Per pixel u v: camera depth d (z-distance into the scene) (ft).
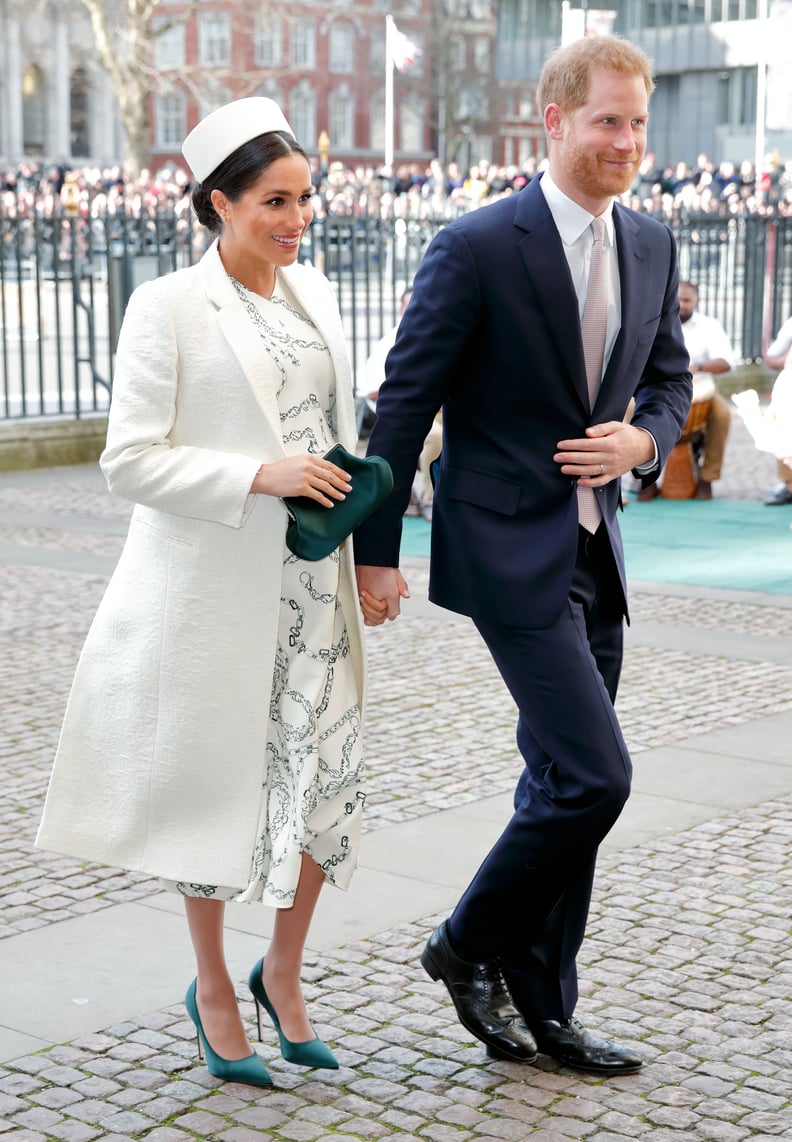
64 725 12.31
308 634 11.99
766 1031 13.25
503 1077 12.44
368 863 17.49
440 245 11.94
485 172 123.34
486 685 25.77
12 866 17.60
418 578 34.88
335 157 247.50
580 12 63.93
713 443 44.96
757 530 40.57
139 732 12.02
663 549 38.01
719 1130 11.57
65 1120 11.72
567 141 11.52
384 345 42.52
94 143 258.78
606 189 11.53
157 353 11.61
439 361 11.93
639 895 16.48
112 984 14.33
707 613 31.35
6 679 25.93
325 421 12.23
